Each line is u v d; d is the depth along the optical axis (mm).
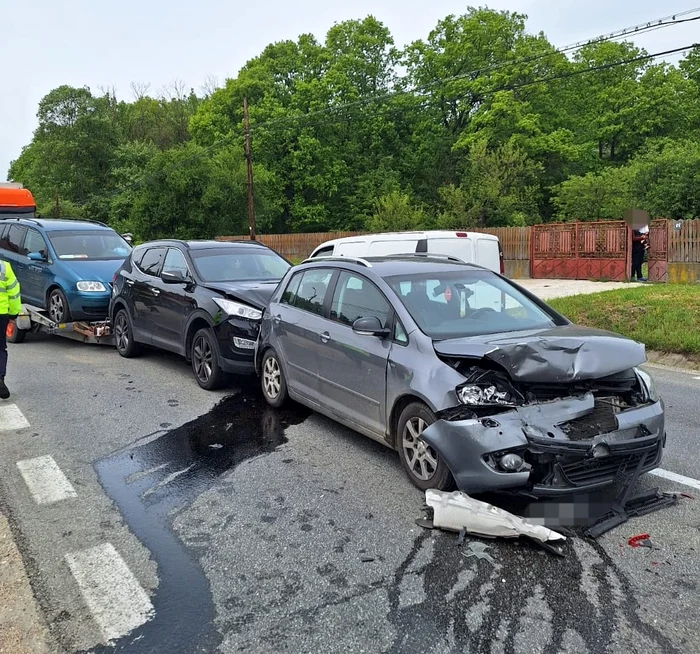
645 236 19312
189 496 4797
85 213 55562
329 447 5840
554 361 4230
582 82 47219
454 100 46625
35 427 6520
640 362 4441
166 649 3014
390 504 4590
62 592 3514
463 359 4500
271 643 3041
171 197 40719
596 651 2932
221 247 9414
